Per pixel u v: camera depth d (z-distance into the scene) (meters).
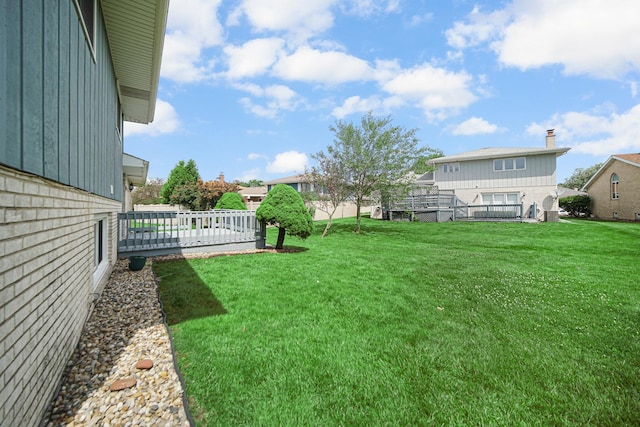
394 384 2.63
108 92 5.51
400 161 14.44
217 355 2.97
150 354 2.94
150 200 36.44
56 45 2.24
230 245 9.32
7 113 1.51
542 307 4.65
